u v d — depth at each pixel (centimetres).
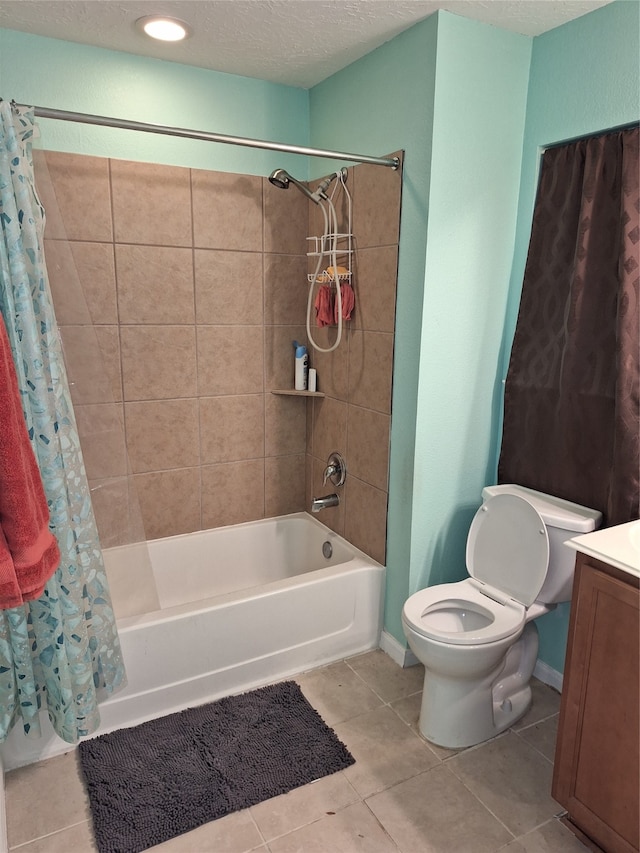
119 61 223
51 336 160
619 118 182
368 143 226
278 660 229
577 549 156
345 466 262
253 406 280
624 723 148
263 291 271
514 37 203
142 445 258
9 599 106
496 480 242
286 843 163
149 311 247
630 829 149
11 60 207
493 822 170
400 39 203
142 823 167
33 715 166
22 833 165
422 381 213
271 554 294
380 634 252
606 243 189
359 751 196
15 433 107
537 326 215
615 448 187
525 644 216
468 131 200
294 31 202
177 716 209
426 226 200
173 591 273
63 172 221
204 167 247
